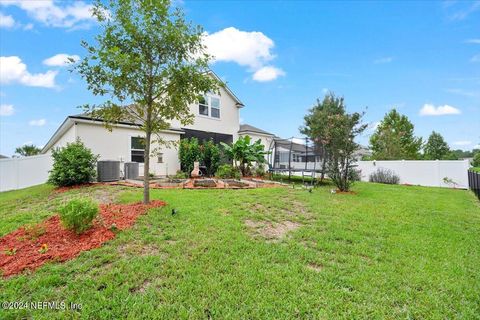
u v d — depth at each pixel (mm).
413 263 3797
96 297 2723
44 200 6984
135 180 10422
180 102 5699
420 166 14633
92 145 10961
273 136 20781
